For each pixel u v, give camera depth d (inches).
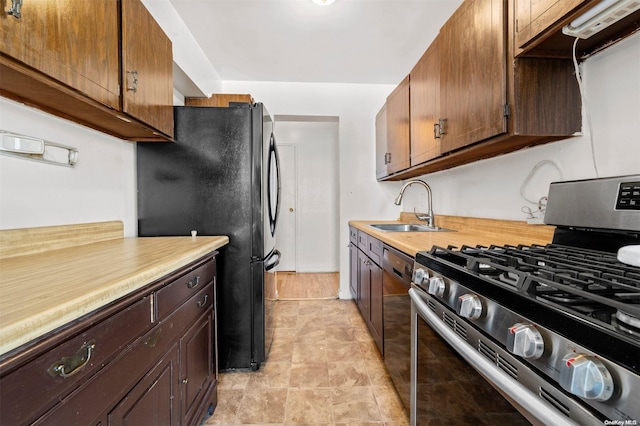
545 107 43.9
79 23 36.6
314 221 176.9
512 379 23.4
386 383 67.1
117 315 28.5
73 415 22.9
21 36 28.6
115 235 61.7
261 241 71.9
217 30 87.0
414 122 82.7
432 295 38.5
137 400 31.9
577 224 41.3
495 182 66.2
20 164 42.4
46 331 20.4
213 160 70.2
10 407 18.1
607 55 41.5
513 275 29.7
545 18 36.9
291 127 174.7
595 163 43.3
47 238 46.1
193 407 48.3
